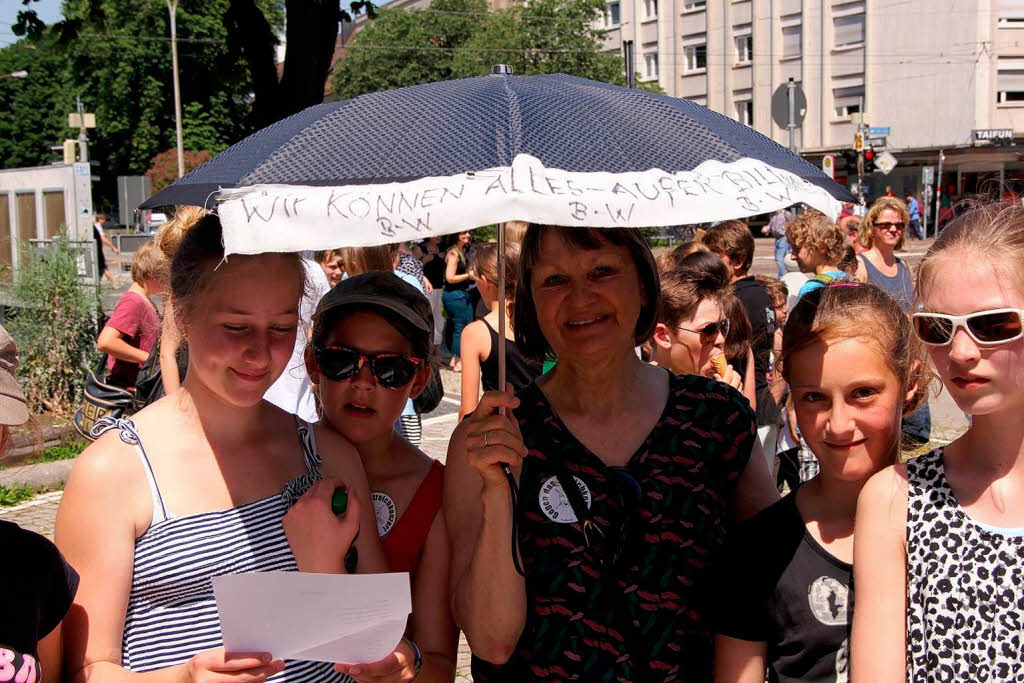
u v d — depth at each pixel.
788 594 2.07
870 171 32.34
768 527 2.15
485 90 1.86
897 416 2.11
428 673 2.26
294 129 1.94
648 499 2.12
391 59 50.09
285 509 2.02
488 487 2.05
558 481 2.14
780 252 17.14
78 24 10.27
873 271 6.41
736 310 4.14
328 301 2.37
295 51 9.02
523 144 1.65
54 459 7.40
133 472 1.91
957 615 1.68
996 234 1.66
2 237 10.35
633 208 1.61
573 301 2.14
